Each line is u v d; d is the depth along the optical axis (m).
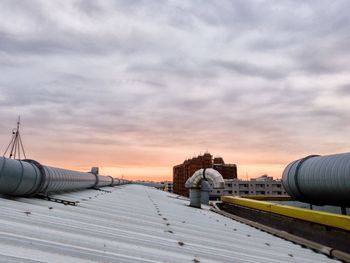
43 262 3.53
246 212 20.44
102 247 4.95
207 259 5.80
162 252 5.54
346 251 10.34
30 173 9.32
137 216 10.66
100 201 14.51
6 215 5.74
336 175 12.66
